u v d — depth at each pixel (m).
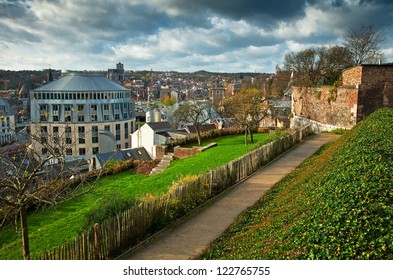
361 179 11.89
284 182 22.62
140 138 74.06
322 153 29.69
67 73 100.44
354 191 11.02
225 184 22.66
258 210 17.73
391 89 38.75
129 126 106.44
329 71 67.25
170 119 105.38
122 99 103.81
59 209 26.91
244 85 146.12
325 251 8.69
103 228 13.94
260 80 154.25
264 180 23.98
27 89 135.25
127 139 105.69
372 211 9.58
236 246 13.59
